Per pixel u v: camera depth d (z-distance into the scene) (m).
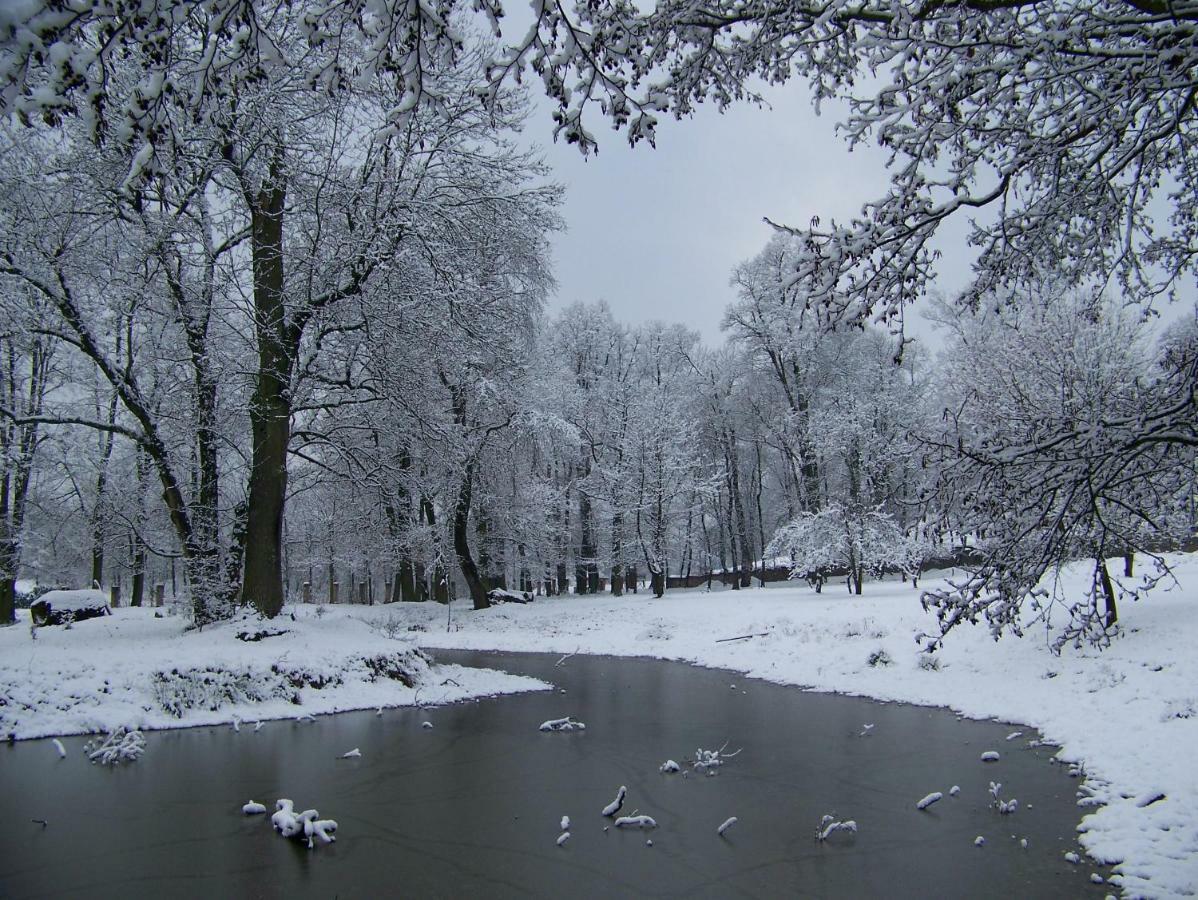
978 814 7.55
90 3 2.69
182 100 3.29
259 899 5.77
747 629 21.75
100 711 11.59
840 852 6.64
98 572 31.52
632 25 4.15
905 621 18.33
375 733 11.48
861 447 29.17
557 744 10.79
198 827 7.34
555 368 36.66
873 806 7.91
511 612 29.20
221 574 15.97
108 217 14.31
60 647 13.65
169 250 14.95
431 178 16.94
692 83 4.79
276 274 16.28
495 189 17.81
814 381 32.91
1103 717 10.62
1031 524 4.44
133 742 10.20
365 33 3.31
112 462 23.53
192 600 15.70
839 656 17.03
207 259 15.62
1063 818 7.34
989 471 4.30
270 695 12.94
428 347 17.06
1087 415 4.34
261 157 15.13
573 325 41.66
